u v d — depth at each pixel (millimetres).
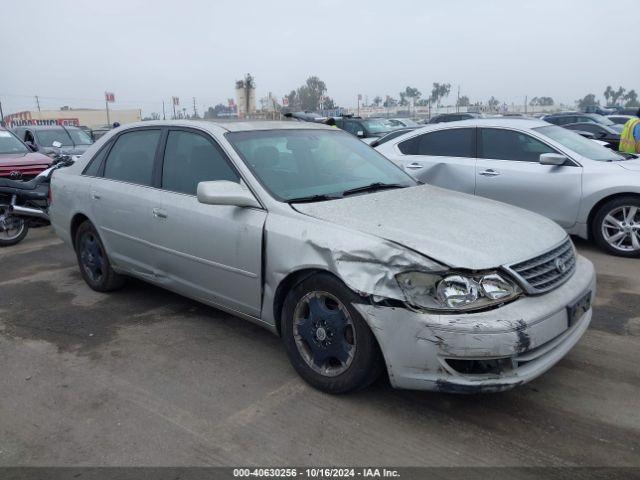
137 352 4035
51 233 8523
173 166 4312
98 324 4586
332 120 5422
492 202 4004
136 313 4809
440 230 3170
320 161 4207
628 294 4965
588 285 3307
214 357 3922
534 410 3172
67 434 3059
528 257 3023
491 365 2805
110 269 5113
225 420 3143
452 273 2816
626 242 6184
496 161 6812
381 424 3061
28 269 6371
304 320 3385
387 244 2957
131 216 4523
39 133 14812
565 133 6969
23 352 4094
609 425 3014
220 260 3791
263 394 3404
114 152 4973
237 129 4152
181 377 3648
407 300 2828
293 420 3119
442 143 7297
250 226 3549
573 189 6254
